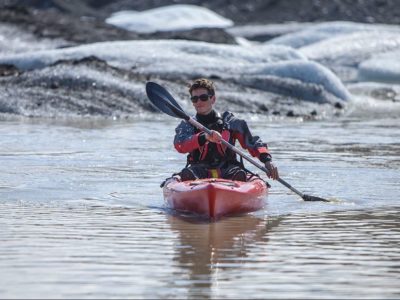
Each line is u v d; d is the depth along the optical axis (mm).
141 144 56156
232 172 36281
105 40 113250
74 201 36531
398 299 22281
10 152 51844
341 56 134125
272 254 27094
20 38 110438
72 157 49938
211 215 32656
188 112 74125
